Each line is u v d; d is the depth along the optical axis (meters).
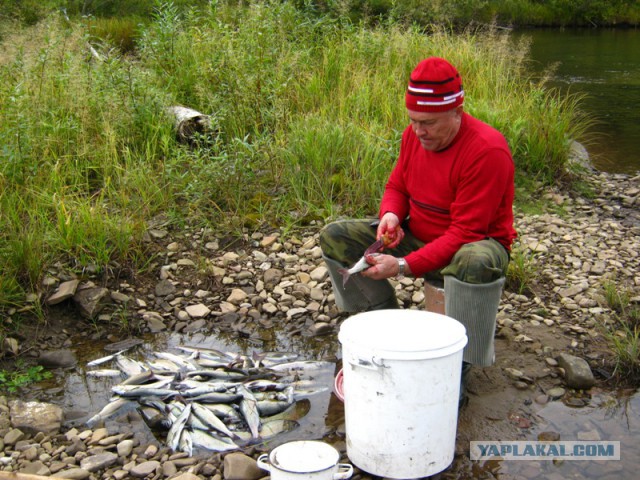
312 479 2.84
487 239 3.57
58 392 4.04
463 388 3.75
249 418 3.56
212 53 8.14
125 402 3.83
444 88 3.38
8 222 5.07
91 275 5.04
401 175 3.97
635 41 21.72
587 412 3.76
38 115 6.50
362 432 3.10
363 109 7.48
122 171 6.16
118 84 7.09
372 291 4.08
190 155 6.33
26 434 3.57
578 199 6.98
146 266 5.26
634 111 11.28
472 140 3.50
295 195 6.16
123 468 3.29
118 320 4.79
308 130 6.61
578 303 4.89
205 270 5.25
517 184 7.11
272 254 5.50
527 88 8.98
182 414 3.57
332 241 4.00
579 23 27.64
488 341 3.53
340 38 9.55
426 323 3.17
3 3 12.35
